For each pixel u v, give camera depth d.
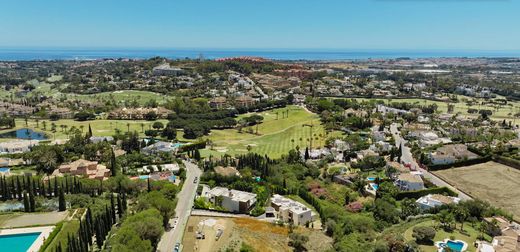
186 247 112.31
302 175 171.62
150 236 107.25
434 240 108.31
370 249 101.50
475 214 126.69
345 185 162.25
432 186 158.62
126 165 186.12
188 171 184.62
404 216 128.88
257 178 169.38
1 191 145.62
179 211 138.25
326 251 106.56
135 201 140.88
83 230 107.25
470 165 191.75
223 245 113.62
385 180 163.00
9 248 111.00
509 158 191.25
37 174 174.62
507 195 152.12
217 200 143.25
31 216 130.75
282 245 114.44
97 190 153.50
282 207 136.62
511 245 101.94
